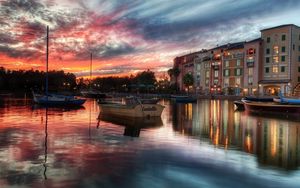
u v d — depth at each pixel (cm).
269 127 2683
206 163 1363
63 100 5556
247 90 9544
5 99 8488
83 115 3700
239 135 2197
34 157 1442
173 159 1427
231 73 10219
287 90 8381
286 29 8588
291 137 2117
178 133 2253
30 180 1110
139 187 1059
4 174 1177
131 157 1458
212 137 2089
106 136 2067
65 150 1602
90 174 1186
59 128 2469
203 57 11769
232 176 1181
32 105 5728
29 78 16400
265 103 4409
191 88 12256
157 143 1820
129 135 2122
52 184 1072
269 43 9019
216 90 10844
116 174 1191
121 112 3500
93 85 16738
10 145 1728
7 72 17312
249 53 9456
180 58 14438
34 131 2288
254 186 1077
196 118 3519
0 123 2797
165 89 13225
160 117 3441
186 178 1156
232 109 5125
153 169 1261
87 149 1630
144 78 15775
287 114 4072
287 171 1254
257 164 1356
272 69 8906
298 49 8725
